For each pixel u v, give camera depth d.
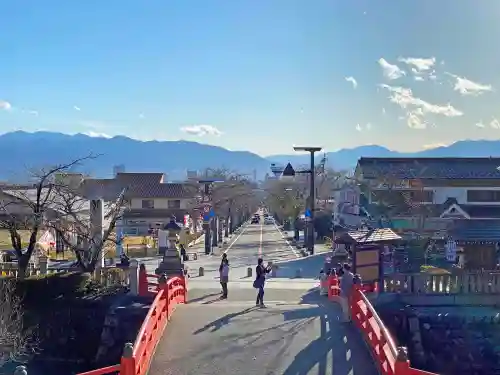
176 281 20.42
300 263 42.12
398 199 49.09
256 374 13.16
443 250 40.22
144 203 73.25
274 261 44.16
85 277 23.83
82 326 21.66
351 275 17.62
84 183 35.78
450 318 20.55
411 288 21.69
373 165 54.22
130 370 11.34
